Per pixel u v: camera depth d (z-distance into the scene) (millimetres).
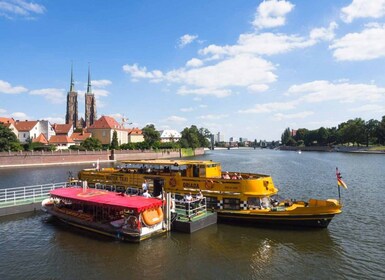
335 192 44000
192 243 21984
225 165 97562
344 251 20953
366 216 30141
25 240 23125
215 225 25875
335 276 17391
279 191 45094
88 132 172125
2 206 29688
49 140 151500
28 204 30969
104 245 21797
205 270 17938
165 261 19094
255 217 25234
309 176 63031
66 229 25641
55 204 29641
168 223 24047
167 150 160125
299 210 24328
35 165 97000
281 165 94000
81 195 27141
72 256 19984
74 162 110000
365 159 111500
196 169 28578
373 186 48688
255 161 117312
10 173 72875
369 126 164875
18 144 103125
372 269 18312
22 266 18672
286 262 19156
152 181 30422
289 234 23922
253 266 18516
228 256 19906
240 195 25891
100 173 34625
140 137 198125
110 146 139375
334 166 85250
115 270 17953
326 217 23922
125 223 23078
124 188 32219
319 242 22453
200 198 26016
